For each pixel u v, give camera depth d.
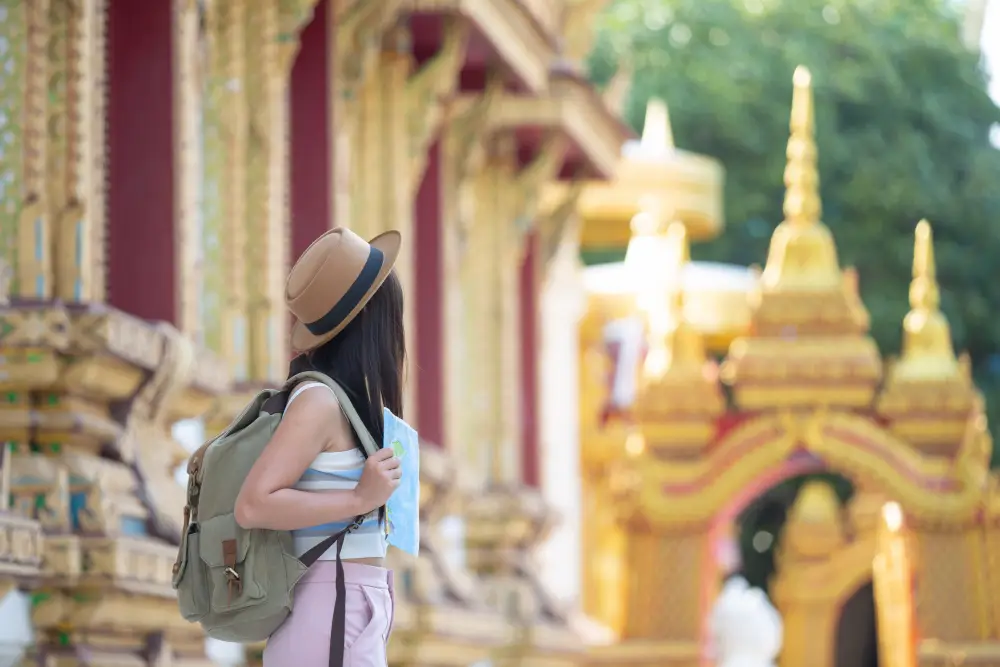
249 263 14.46
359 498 6.26
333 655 6.27
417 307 19.73
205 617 6.35
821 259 23.86
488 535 21.88
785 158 44.34
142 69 12.17
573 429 28.33
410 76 17.88
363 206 17.75
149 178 12.12
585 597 28.89
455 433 20.70
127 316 10.88
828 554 30.45
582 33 24.86
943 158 45.03
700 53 45.06
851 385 23.61
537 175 21.94
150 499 11.20
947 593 23.14
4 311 10.43
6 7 10.77
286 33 14.52
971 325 43.97
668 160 29.95
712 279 30.69
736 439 23.92
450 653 17.75
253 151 14.52
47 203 10.74
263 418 6.35
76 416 10.62
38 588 10.38
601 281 29.66
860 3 45.53
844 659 33.81
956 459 23.31
